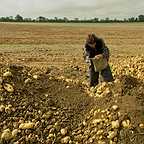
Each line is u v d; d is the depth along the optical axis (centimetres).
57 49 1639
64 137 532
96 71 738
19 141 514
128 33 2989
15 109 568
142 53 1528
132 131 507
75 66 1072
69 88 675
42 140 522
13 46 1695
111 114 539
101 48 745
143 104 554
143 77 885
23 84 644
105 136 511
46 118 562
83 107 599
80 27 4059
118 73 965
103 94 611
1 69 666
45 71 977
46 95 626
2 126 536
